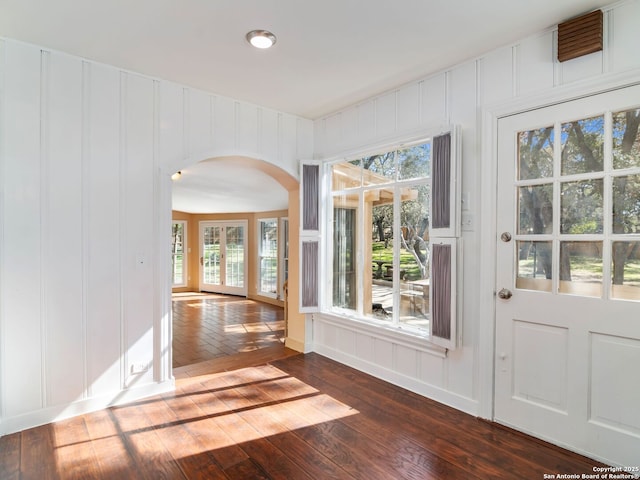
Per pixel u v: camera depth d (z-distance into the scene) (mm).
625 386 1944
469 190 2564
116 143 2707
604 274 2016
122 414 2572
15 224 2346
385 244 3275
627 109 1942
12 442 2217
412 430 2363
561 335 2168
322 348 3859
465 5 1945
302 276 3709
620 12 1936
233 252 8672
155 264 2887
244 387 3031
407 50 2438
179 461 2043
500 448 2162
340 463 2027
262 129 3484
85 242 2592
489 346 2457
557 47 2141
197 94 3074
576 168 2117
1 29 2195
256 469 1976
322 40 2303
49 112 2449
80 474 1931
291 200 4078
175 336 4781
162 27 2168
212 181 5453
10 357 2332
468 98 2572
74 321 2553
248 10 1991
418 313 2992
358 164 3533
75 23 2127
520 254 2348
